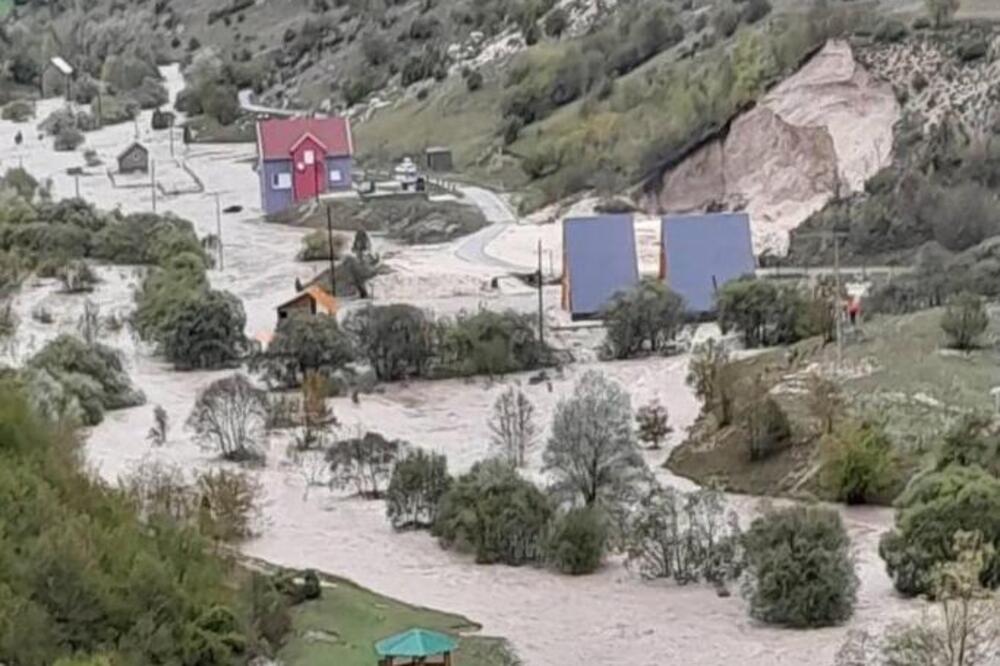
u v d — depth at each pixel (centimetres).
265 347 10706
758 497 7756
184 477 8000
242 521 7356
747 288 10612
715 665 5884
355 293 12594
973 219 12475
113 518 5403
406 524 7612
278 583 6438
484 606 6562
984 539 6322
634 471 7588
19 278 13362
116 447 8831
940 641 5459
